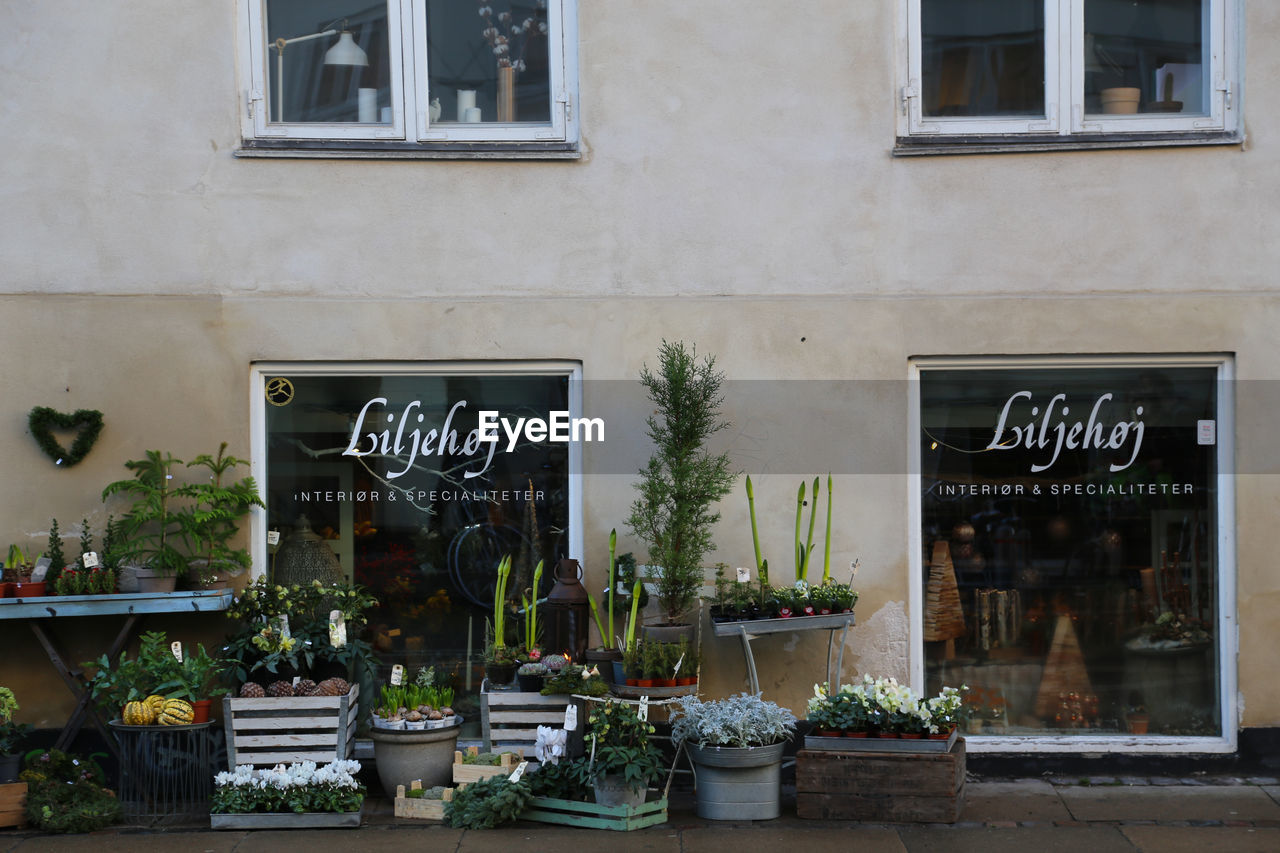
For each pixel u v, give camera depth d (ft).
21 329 21.91
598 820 19.29
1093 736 22.38
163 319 22.06
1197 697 22.40
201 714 20.31
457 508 22.67
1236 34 22.35
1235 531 22.16
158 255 22.11
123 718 20.31
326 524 22.54
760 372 22.30
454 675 22.50
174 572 21.08
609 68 22.39
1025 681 22.53
